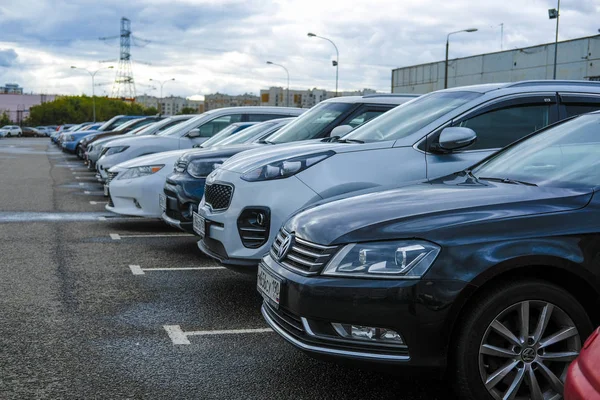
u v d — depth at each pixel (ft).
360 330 10.23
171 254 24.61
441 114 17.63
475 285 9.82
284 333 11.32
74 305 17.38
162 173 28.53
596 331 6.98
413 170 16.76
